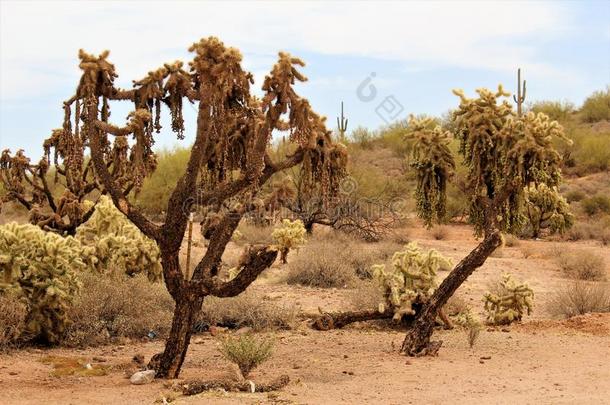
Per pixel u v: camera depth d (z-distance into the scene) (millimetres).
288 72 8727
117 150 9000
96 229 15180
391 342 11648
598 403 7773
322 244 20812
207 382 8438
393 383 8922
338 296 16344
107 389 8562
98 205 15258
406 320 13422
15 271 11219
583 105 56062
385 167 40875
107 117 8898
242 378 9000
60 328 11445
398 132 46469
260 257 8727
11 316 10898
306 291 16953
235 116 9125
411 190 33188
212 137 9156
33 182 17531
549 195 29250
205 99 8562
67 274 11625
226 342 10164
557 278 20453
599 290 15352
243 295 13656
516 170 11141
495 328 13258
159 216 29250
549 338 12070
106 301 12375
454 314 13859
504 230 11523
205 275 9094
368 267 19422
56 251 11531
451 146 32750
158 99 8781
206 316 12969
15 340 11008
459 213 32062
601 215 33938
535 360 10352
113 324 12125
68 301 11562
